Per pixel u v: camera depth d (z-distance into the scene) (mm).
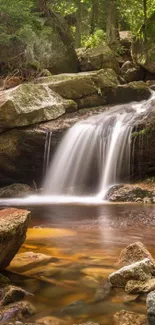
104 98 14430
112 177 11469
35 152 11969
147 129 10883
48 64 16344
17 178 12477
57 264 4352
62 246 5164
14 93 11875
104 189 11469
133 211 8102
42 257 4547
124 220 7113
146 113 11750
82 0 22562
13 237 3904
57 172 11969
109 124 11977
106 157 11633
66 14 23094
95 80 14406
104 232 6082
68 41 17328
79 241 5445
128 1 20703
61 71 16781
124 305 3264
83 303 3311
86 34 26172
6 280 3812
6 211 4309
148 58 17016
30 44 16031
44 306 3248
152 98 14141
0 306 3191
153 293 2998
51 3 19281
